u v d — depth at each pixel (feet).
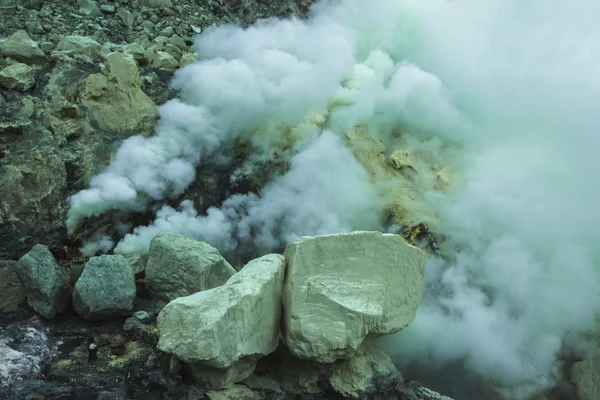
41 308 13.14
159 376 11.05
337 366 11.69
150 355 11.98
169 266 13.29
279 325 11.71
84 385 10.97
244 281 10.90
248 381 11.47
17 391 10.39
